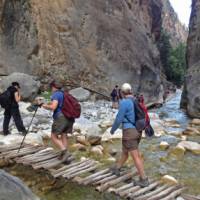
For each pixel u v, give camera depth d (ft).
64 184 21.81
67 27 75.92
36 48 70.64
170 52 210.59
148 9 145.48
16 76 56.85
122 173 22.11
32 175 22.59
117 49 84.07
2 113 43.14
